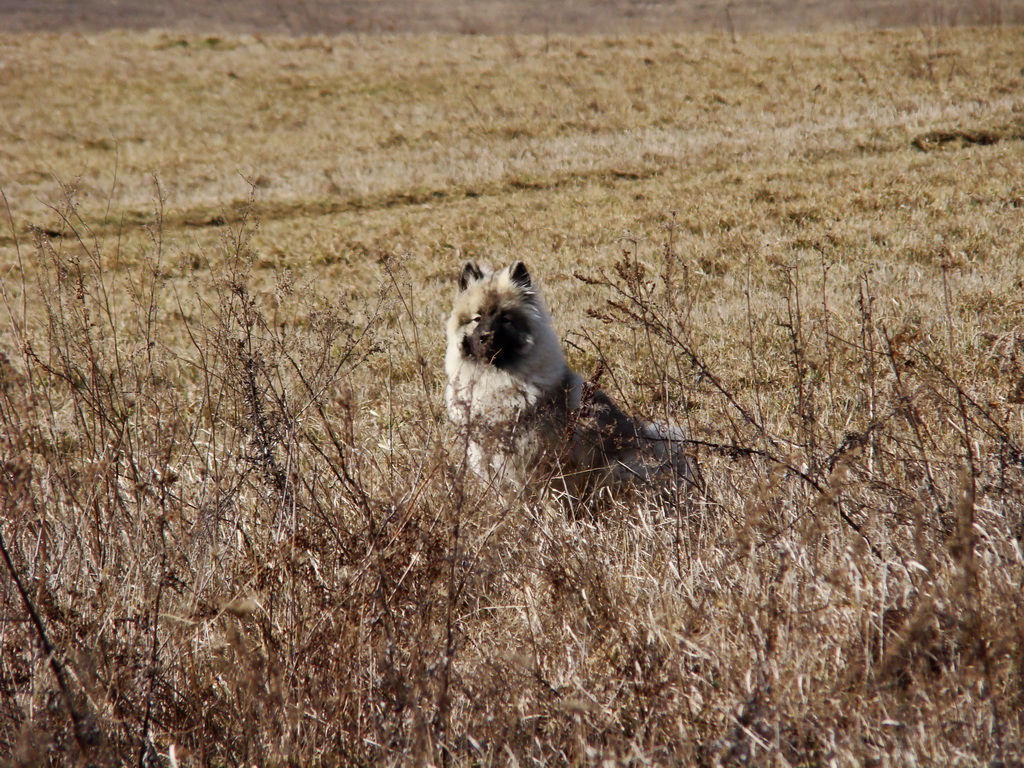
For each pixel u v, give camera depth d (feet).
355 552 36.50
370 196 199.62
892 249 116.57
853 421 48.39
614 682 32.24
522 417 51.67
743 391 66.13
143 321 97.40
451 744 30.55
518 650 34.40
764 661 31.37
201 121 286.46
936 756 27.32
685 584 37.35
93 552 38.32
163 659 34.06
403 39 398.83
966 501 34.63
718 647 33.06
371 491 40.55
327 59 361.51
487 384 54.49
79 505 39.58
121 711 31.24
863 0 519.60
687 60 325.83
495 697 31.60
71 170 233.14
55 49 380.58
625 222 147.64
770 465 40.65
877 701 29.78
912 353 56.08
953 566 33.76
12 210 193.06
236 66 352.28
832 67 300.20
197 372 78.33
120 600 36.04
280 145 258.37
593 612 36.24
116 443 40.55
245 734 30.09
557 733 30.94
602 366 47.93
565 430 48.16
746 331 82.89
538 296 57.16
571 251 131.34
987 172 158.20
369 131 267.59
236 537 40.86
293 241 155.74
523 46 368.27
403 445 47.50
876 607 33.42
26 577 35.53
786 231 131.95
